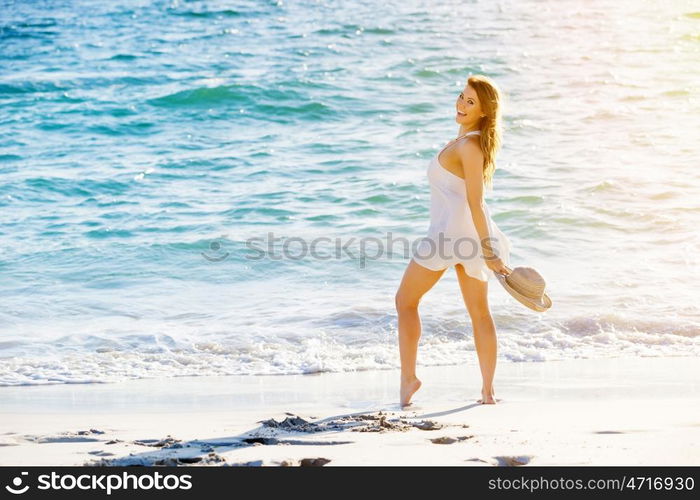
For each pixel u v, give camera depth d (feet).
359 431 16.58
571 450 14.20
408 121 72.84
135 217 51.70
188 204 53.78
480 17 115.44
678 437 15.02
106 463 14.21
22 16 129.39
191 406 21.93
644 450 14.08
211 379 27.37
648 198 51.85
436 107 76.79
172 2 133.49
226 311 37.22
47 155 66.28
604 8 119.75
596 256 43.37
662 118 70.85
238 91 79.10
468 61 91.86
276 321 35.50
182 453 14.76
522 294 19.57
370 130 70.49
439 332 33.65
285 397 23.16
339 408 20.85
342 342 32.86
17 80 90.12
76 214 52.85
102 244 47.09
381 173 58.85
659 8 118.42
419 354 30.66
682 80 82.89
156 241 47.09
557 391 22.21
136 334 33.86
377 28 108.78
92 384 26.78
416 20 113.91
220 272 42.86
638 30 106.01
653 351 30.45
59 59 101.35
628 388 22.36
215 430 17.56
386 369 28.99
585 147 63.31
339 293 39.52
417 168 59.98
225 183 58.13
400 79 85.30
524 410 19.06
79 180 58.44
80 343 32.86
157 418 19.83
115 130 73.15
